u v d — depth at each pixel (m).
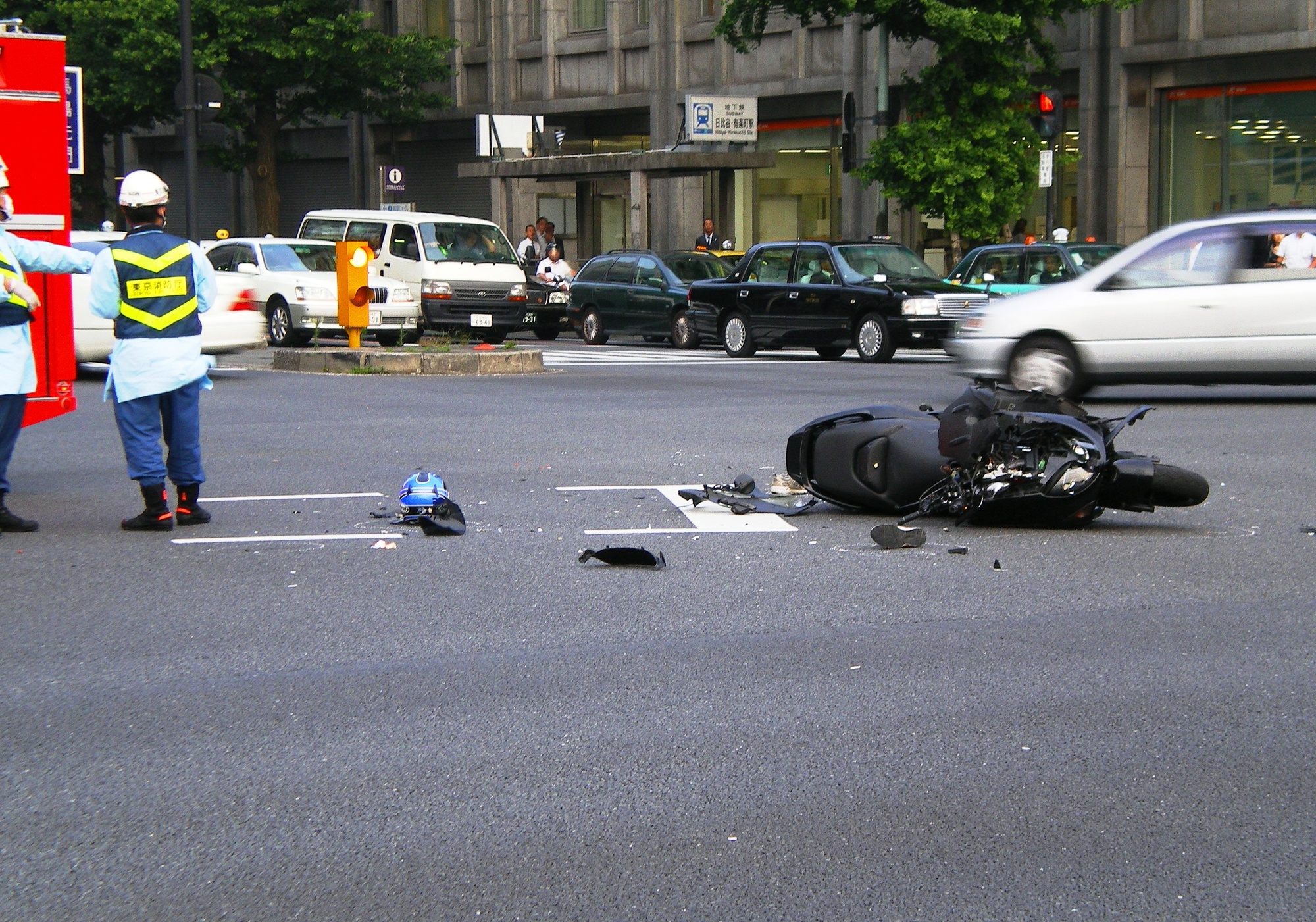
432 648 6.48
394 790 4.80
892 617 6.93
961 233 27.84
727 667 6.14
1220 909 3.90
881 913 3.89
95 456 12.44
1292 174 29.53
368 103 43.56
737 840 4.38
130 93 40.53
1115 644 6.45
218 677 6.05
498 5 44.72
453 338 26.94
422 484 9.31
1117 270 15.73
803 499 10.09
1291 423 13.97
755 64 38.41
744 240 39.59
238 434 13.68
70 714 5.59
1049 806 4.61
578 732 5.34
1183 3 30.44
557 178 35.59
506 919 3.88
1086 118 32.25
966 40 26.81
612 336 33.03
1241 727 5.34
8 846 4.38
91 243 19.16
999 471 8.96
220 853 4.31
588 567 8.09
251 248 26.23
